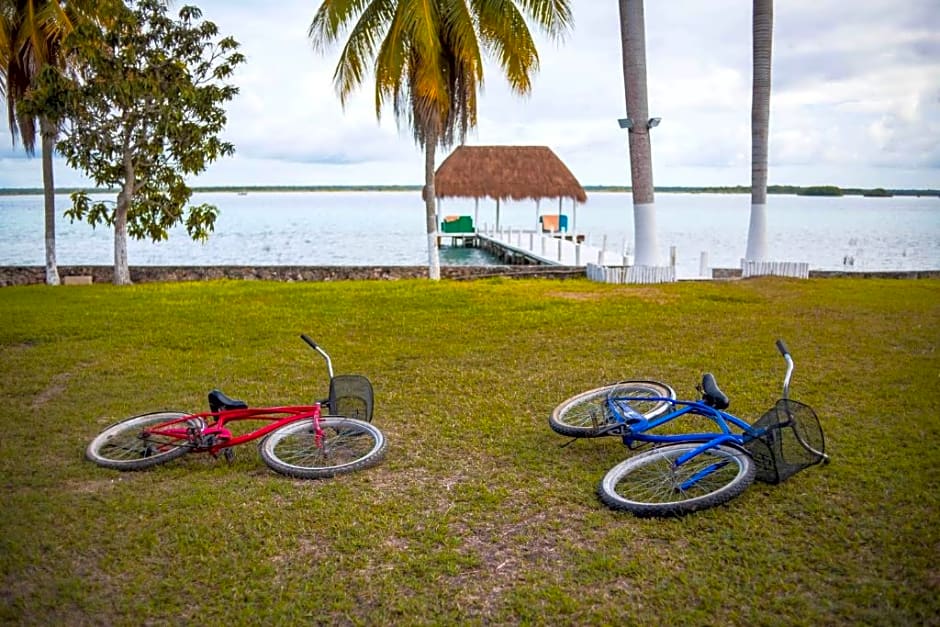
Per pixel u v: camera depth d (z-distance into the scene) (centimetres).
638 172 1689
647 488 483
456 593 370
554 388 748
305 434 568
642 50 1633
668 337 991
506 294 1438
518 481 509
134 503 477
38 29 1588
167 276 1962
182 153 1692
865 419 618
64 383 795
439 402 707
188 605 365
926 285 1598
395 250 4022
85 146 1619
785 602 353
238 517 456
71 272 1939
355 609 358
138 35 1609
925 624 331
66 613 358
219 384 782
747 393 710
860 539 409
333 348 952
